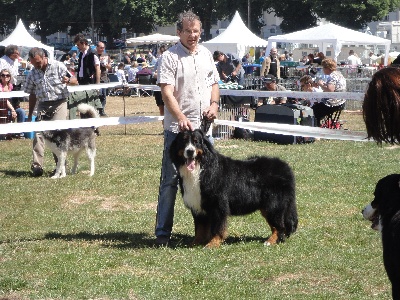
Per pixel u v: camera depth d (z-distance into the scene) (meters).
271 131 8.91
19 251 7.59
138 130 20.02
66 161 13.89
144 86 15.09
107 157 14.88
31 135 18.50
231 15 76.94
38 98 12.50
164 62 7.41
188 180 7.18
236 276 6.50
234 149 15.51
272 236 7.69
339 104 17.14
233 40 38.22
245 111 18.38
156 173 12.74
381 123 3.65
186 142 7.04
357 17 69.12
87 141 12.78
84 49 17.67
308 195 10.46
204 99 7.51
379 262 6.87
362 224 8.60
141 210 9.86
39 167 12.82
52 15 86.38
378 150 15.09
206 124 7.51
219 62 23.92
